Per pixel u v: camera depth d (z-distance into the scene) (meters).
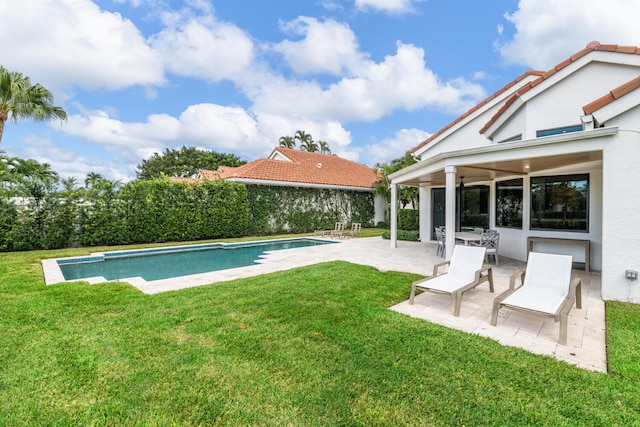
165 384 3.45
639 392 3.29
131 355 4.06
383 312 5.62
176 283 7.80
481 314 5.66
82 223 13.98
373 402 3.16
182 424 2.87
